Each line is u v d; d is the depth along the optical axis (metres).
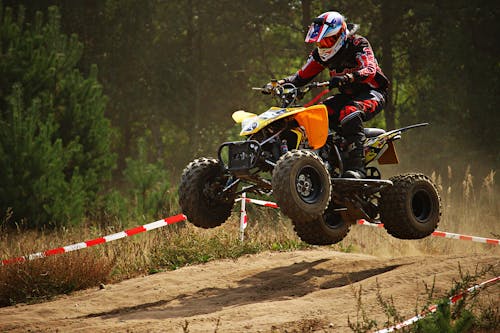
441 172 41.31
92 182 31.83
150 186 31.20
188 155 53.50
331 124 13.70
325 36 13.35
